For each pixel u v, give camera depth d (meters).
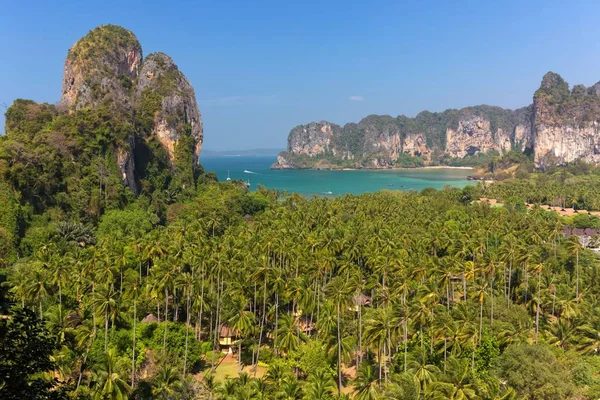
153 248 104.69
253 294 89.06
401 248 111.75
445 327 69.00
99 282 85.75
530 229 131.50
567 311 83.88
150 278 92.44
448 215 174.00
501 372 66.62
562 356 75.56
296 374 72.19
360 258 114.31
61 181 152.62
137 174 199.12
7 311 24.22
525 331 81.56
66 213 147.25
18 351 22.61
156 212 180.12
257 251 109.25
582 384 66.56
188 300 83.88
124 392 56.59
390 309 75.56
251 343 84.81
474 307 88.12
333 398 60.41
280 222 141.75
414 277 92.12
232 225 165.75
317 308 91.50
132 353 71.31
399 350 76.38
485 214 181.25
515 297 107.00
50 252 109.00
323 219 151.00
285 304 100.62
